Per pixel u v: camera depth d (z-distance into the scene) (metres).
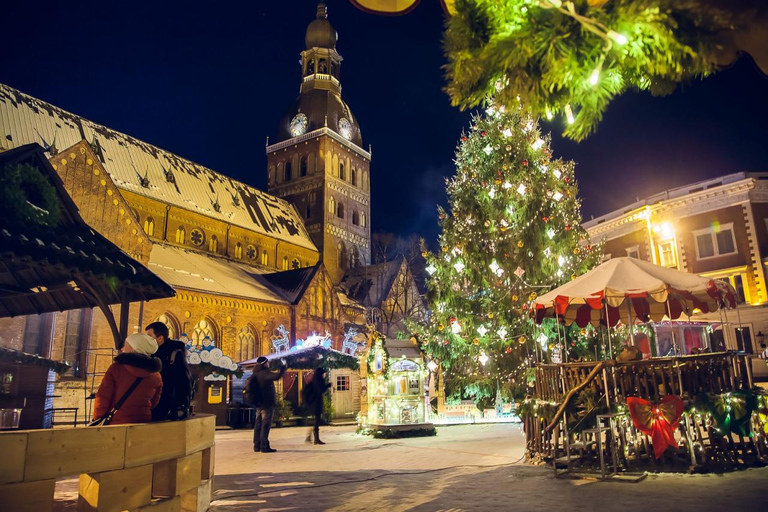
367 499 7.80
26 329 27.61
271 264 56.41
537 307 11.80
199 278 39.12
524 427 11.49
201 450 6.38
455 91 3.51
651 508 6.65
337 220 66.88
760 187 35.38
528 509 6.89
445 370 22.25
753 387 10.52
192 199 50.03
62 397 27.84
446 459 11.72
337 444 15.40
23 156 7.56
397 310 58.19
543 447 10.62
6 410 11.77
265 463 11.92
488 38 3.17
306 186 67.06
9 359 13.79
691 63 2.99
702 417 9.52
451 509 7.02
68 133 42.28
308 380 16.34
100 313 30.53
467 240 21.53
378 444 14.93
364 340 50.38
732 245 35.72
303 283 45.47
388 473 10.09
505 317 20.89
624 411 9.45
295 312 43.12
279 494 8.27
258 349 40.06
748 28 2.73
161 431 5.47
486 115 22.50
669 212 38.97
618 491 7.76
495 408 21.30
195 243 48.25
